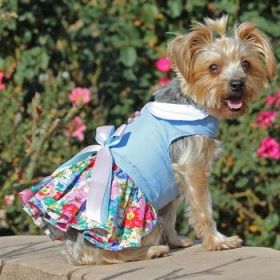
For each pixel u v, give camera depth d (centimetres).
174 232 715
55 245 743
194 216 691
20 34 930
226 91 703
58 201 650
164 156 676
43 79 929
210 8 948
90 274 620
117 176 662
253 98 727
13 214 886
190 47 709
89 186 653
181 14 958
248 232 903
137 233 654
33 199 655
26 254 705
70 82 930
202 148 684
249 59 720
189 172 682
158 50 954
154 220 669
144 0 960
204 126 685
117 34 952
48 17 938
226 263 628
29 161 873
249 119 900
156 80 954
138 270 625
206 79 706
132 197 663
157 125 683
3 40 933
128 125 695
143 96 952
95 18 949
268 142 868
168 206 710
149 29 957
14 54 936
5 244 755
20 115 906
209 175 692
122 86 952
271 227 889
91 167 672
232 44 713
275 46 927
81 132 891
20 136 898
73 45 948
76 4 952
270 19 953
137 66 959
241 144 898
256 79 727
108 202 647
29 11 923
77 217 647
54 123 860
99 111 944
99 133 684
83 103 858
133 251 662
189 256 668
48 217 649
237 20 907
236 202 895
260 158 886
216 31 721
